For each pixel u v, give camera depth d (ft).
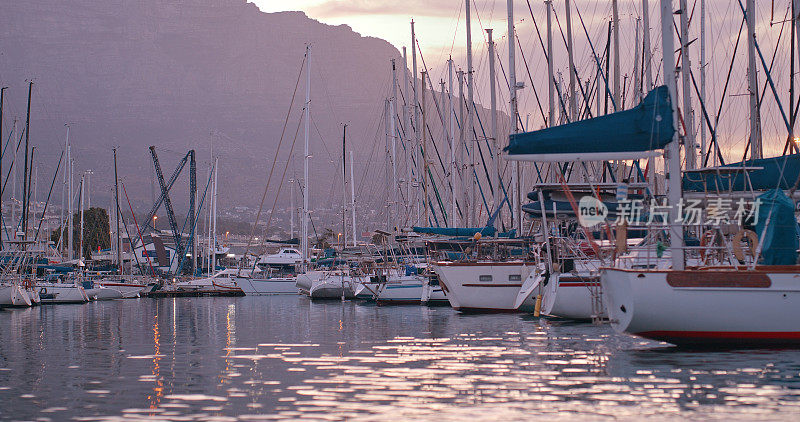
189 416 52.85
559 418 50.93
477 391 60.03
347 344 93.86
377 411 53.52
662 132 73.92
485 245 146.61
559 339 92.68
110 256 460.55
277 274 377.71
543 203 107.34
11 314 180.24
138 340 106.22
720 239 82.64
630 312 73.46
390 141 274.98
